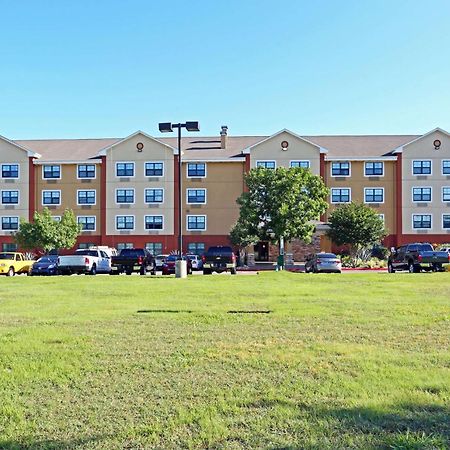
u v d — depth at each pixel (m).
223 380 6.06
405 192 50.00
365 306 12.18
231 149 52.75
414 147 50.19
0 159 51.56
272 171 39.50
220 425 4.66
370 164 50.56
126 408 5.16
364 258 42.31
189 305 12.62
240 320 10.17
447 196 49.81
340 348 7.56
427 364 6.64
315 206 38.34
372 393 5.49
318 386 5.76
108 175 51.06
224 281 21.11
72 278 24.47
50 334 8.78
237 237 42.28
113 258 31.91
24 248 46.47
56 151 53.81
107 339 8.38
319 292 15.78
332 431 4.48
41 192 51.56
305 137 55.31
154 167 50.91
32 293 16.14
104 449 4.25
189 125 25.98
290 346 7.76
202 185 50.84
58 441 4.40
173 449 4.25
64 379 6.13
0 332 9.02
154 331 9.07
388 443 4.19
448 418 4.75
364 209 42.69
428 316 10.58
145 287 18.02
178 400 5.38
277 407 5.10
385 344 7.91
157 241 50.62
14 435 4.53
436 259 29.27
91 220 51.22
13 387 5.85
